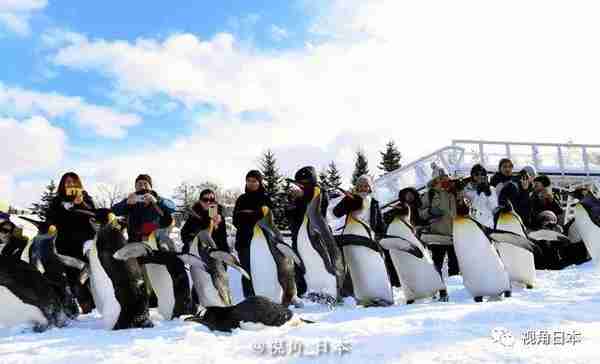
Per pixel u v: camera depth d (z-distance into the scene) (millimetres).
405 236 7145
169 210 7750
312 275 6781
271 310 4801
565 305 5125
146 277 6180
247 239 7164
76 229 7133
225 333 4680
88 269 6414
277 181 45531
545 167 17312
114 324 5422
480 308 5090
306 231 6805
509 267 7547
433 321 4480
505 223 7621
